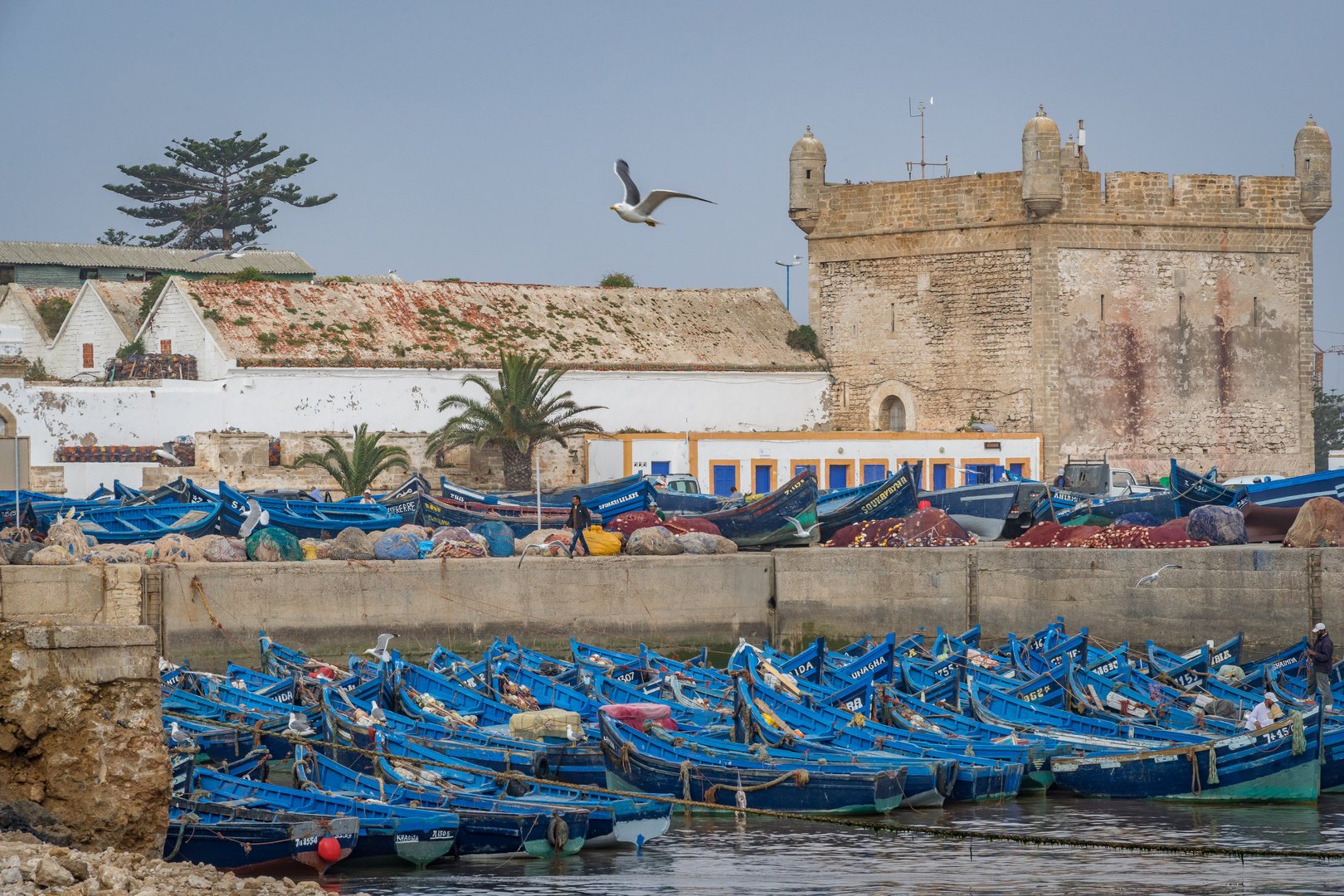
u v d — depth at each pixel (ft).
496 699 125.08
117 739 68.64
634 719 107.76
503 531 170.40
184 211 443.32
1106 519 188.85
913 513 182.60
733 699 118.52
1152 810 103.65
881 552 172.14
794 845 93.81
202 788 89.61
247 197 444.96
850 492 196.95
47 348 287.28
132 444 217.15
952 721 118.93
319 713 106.22
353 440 220.64
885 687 120.67
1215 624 156.04
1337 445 451.94
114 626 69.26
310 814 83.76
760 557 175.32
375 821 84.99
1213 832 96.58
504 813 88.48
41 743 67.82
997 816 101.81
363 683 123.03
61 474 207.10
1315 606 151.33
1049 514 187.21
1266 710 112.88
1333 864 88.58
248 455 212.02
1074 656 140.97
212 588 150.41
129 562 148.15
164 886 63.31
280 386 225.56
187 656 148.87
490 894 80.89
